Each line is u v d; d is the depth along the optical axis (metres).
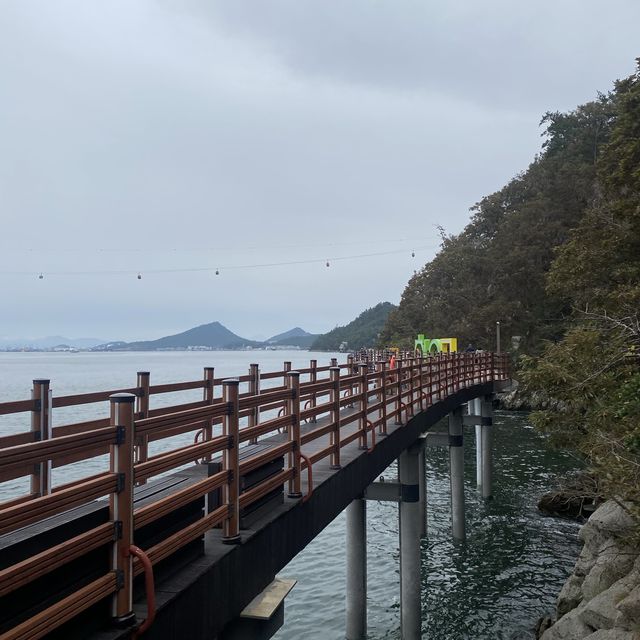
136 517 3.37
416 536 12.25
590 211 23.22
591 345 12.78
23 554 2.72
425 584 15.02
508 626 12.78
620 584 8.93
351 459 8.26
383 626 12.82
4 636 2.49
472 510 21.50
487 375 26.75
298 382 6.14
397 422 11.85
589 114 58.69
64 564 2.87
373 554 17.52
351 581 12.09
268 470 5.47
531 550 17.25
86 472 24.72
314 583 15.23
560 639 9.30
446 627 12.84
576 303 21.30
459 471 18.67
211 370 7.10
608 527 10.66
